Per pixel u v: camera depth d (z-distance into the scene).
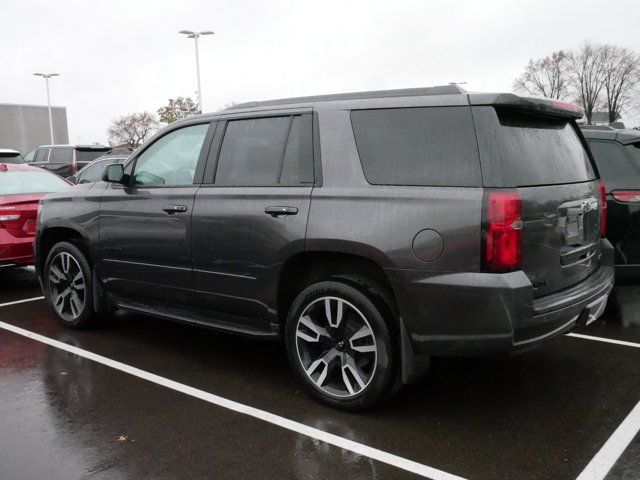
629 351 4.74
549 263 3.36
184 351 4.93
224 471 3.03
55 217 5.44
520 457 3.12
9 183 7.67
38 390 4.09
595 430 3.41
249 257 3.97
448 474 2.97
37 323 5.79
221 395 3.99
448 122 3.30
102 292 5.33
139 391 4.07
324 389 3.76
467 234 3.12
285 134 3.96
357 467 3.05
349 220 3.48
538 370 4.36
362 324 3.58
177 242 4.40
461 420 3.56
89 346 5.06
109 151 18.83
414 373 3.50
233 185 4.13
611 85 62.69
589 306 3.55
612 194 5.26
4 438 3.39
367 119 3.61
